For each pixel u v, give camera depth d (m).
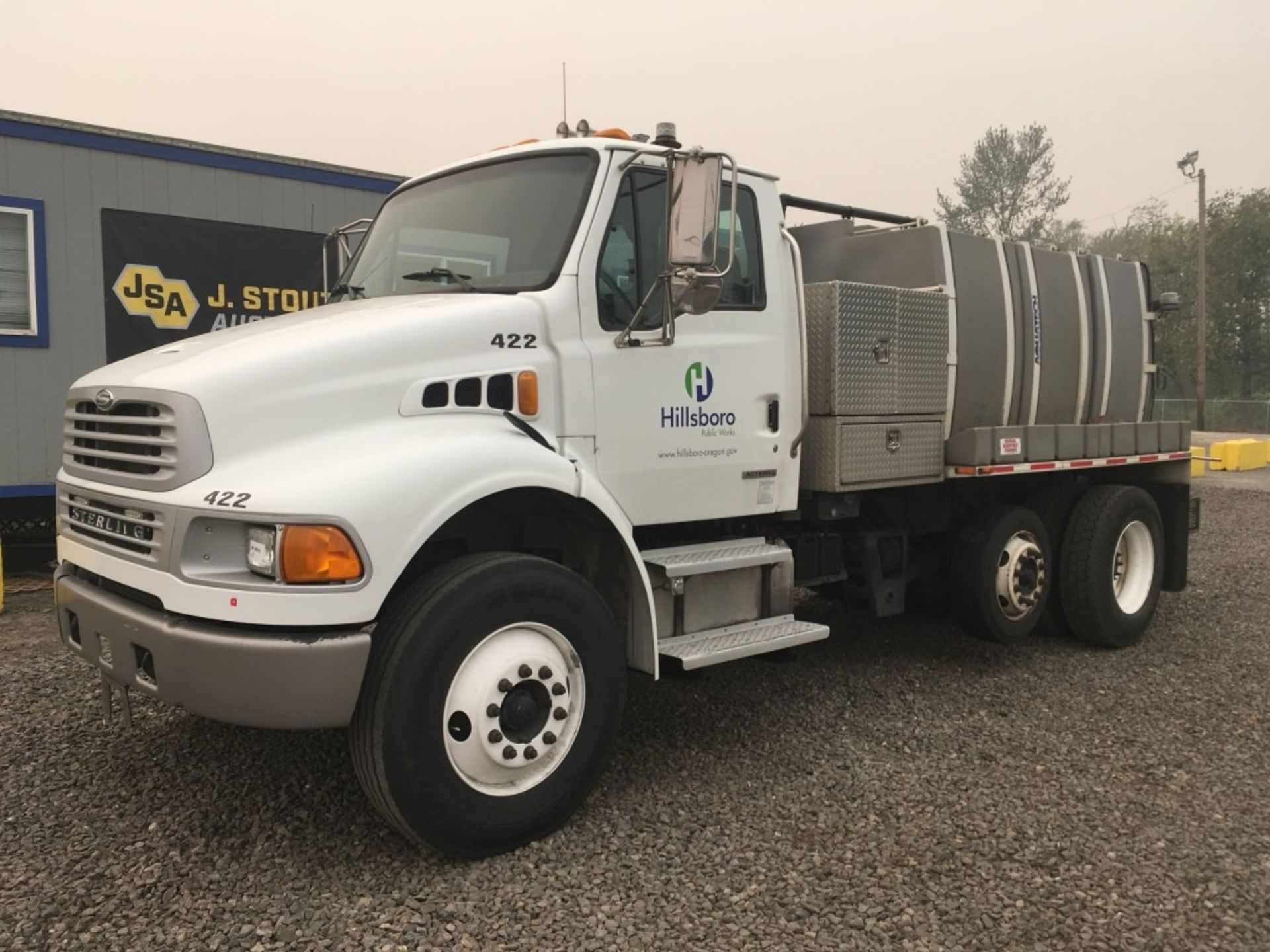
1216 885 3.25
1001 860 3.42
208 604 3.01
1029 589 5.98
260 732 4.49
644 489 4.09
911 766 4.27
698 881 3.24
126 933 2.86
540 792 3.45
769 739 4.59
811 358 4.91
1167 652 6.30
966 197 61.38
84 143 8.62
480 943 2.87
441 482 3.21
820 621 7.05
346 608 3.01
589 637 3.58
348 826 3.59
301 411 3.23
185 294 9.26
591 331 3.90
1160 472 7.07
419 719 3.13
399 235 4.56
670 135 4.19
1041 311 6.27
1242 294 47.41
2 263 8.38
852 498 5.17
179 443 3.10
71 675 5.36
